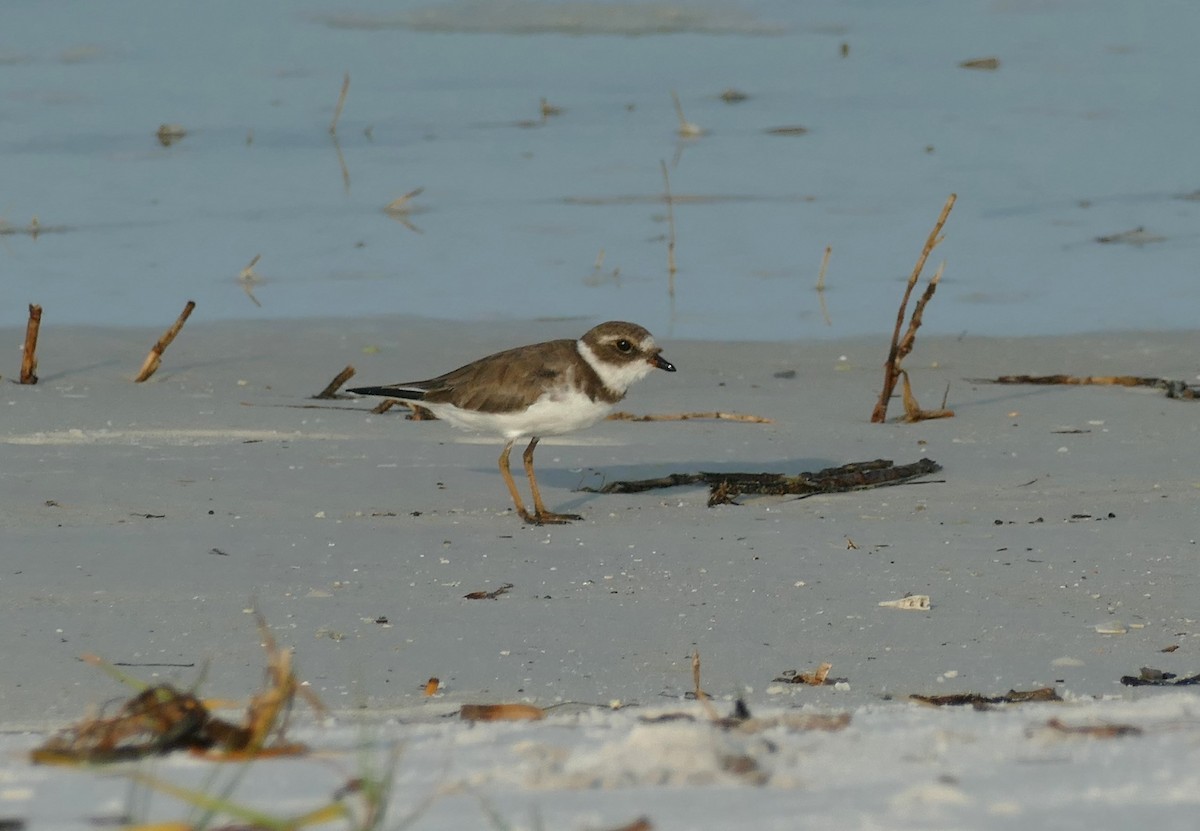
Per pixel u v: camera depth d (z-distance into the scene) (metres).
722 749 4.79
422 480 12.36
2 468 12.09
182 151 26.08
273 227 21.97
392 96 30.08
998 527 10.97
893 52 33.31
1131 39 34.00
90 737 5.21
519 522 11.22
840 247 21.11
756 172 24.95
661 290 19.20
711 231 21.88
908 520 11.23
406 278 19.66
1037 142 26.48
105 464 12.34
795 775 4.60
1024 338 17.42
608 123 28.14
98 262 20.06
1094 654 8.30
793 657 8.30
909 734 5.21
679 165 25.38
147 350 16.45
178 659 8.16
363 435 13.67
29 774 4.75
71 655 8.17
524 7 36.31
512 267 20.17
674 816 4.09
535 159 25.78
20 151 25.72
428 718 7.08
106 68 31.38
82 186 23.83
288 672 5.39
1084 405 14.77
